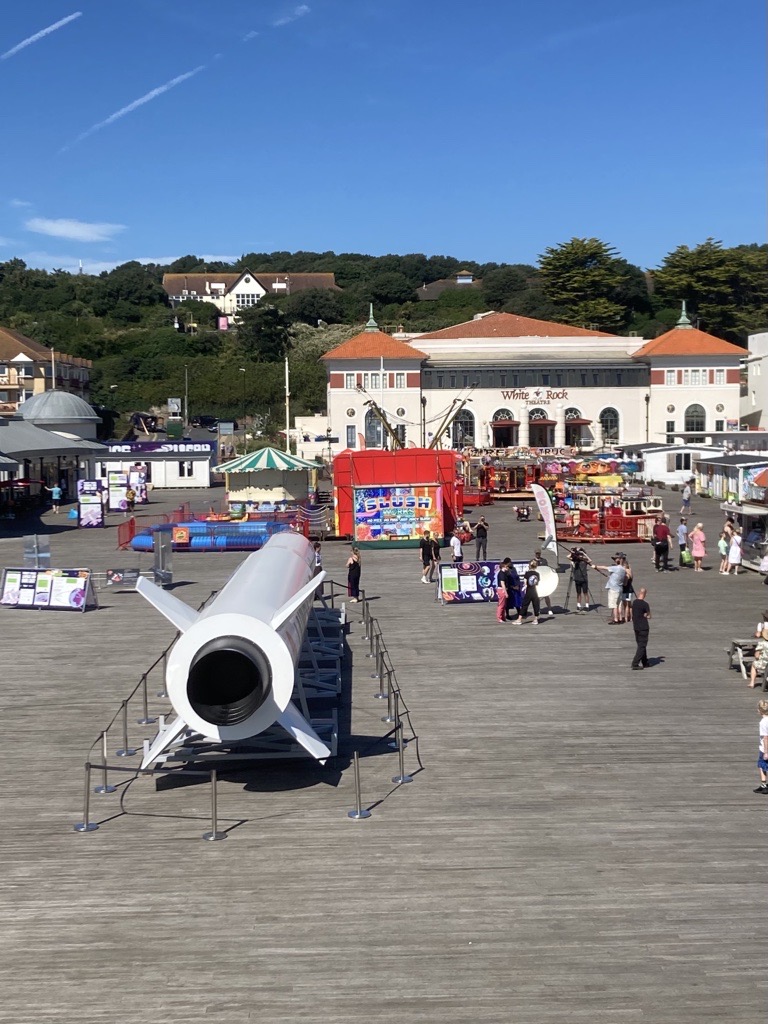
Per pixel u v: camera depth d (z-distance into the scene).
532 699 21.78
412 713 20.84
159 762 17.19
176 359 153.38
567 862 13.62
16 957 11.43
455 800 15.98
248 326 154.88
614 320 156.00
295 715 16.91
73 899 12.80
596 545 49.31
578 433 106.38
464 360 106.38
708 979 10.77
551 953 11.31
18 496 72.69
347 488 50.50
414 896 12.71
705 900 12.51
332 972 10.99
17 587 33.78
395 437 66.44
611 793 16.19
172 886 13.12
